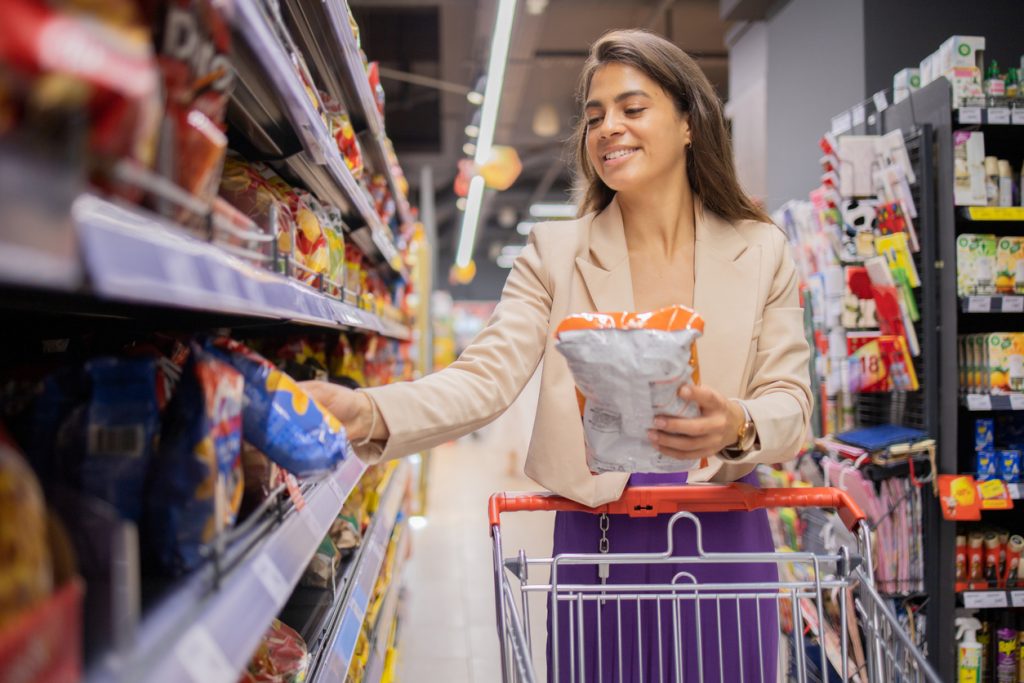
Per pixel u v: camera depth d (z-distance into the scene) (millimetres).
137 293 547
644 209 1609
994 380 2785
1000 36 3887
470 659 3615
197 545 811
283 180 1912
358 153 2355
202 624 710
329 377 2348
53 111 468
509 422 9625
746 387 1542
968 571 2818
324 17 1817
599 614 1425
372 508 2744
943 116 2816
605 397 1131
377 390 1236
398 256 3602
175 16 641
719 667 1527
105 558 588
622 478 1456
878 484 2744
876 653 1344
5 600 489
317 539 1206
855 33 3926
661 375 1079
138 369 821
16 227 432
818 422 3264
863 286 3072
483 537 5949
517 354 1479
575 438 1489
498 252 23562
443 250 24891
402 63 9539
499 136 11469
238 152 1704
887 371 2939
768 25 5004
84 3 499
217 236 855
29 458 795
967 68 2795
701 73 1573
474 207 10375
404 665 3545
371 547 2365
